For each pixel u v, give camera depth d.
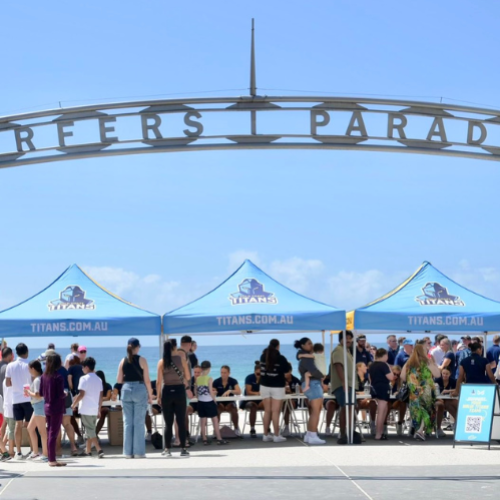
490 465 10.61
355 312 13.30
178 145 10.37
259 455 11.91
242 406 14.58
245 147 10.42
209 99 10.25
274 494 8.41
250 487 8.90
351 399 13.27
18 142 10.30
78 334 13.02
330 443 13.36
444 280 14.25
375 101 10.40
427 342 15.76
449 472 9.95
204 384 13.39
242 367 65.31
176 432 13.35
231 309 13.37
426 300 13.67
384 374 13.65
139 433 12.01
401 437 14.14
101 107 10.20
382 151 10.62
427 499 8.02
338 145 10.51
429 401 13.42
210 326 13.17
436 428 13.99
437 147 10.72
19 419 12.09
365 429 16.39
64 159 10.33
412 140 10.62
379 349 13.76
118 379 12.13
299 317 13.27
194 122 10.33
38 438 13.14
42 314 13.19
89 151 10.32
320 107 10.40
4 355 12.69
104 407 13.95
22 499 8.19
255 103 10.33
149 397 12.35
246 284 14.05
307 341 13.41
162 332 13.29
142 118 10.31
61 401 11.18
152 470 10.41
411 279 14.25
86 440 12.95
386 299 13.70
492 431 12.81
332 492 8.51
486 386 12.45
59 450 12.36
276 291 14.00
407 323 13.34
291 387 14.98
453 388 14.35
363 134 10.48
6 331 12.89
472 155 10.81
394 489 8.66
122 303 13.71
